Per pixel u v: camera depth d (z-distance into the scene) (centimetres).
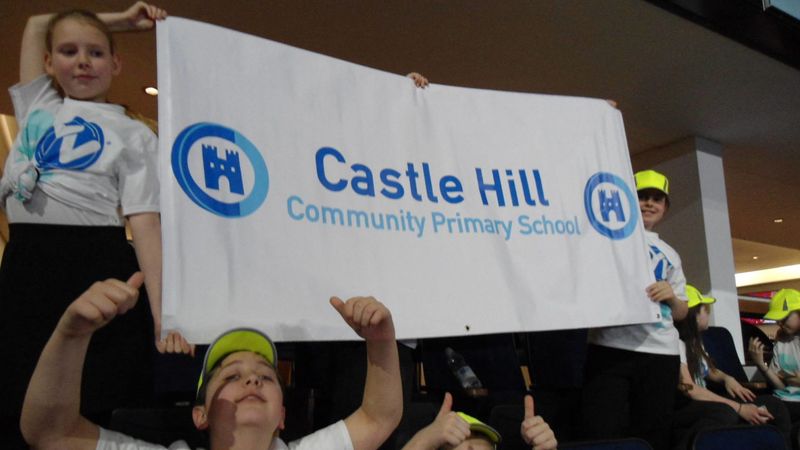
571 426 246
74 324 94
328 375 187
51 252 127
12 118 483
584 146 207
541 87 405
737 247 952
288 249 147
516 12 320
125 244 137
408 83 184
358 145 168
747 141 505
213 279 135
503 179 189
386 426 128
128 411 132
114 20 148
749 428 218
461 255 174
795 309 403
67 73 139
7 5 302
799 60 380
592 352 217
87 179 132
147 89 395
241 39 156
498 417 220
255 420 114
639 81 397
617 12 321
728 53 364
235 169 146
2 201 135
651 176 245
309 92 164
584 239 196
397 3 311
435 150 182
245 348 124
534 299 181
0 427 121
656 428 206
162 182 135
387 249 163
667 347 209
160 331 130
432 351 254
